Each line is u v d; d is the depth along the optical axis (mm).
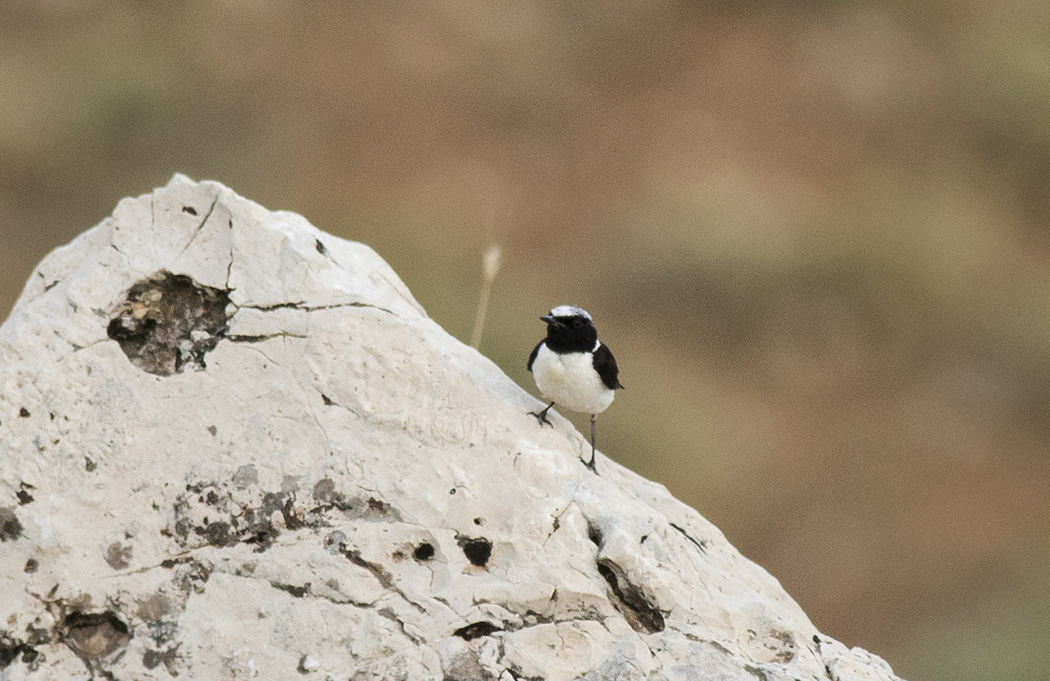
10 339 6234
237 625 5918
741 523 17516
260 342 6500
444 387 6559
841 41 30031
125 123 23500
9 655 5844
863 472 19031
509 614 6066
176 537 6074
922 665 14906
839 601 16312
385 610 5992
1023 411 21078
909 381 21562
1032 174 26484
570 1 30062
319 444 6312
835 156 26875
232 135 24672
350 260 7125
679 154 26578
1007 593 16188
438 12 29250
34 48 25672
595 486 6621
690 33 30297
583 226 24000
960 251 23156
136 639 5867
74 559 5938
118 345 6355
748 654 6273
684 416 18844
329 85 26984
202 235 6688
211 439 6270
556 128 27031
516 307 20328
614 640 6074
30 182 22297
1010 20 29844
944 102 28141
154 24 27250
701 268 22328
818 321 22172
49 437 6105
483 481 6383
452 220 23703
